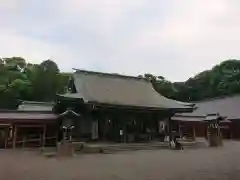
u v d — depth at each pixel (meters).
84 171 11.44
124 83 32.44
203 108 54.03
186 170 11.54
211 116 31.22
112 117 26.16
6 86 51.81
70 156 18.08
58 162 14.95
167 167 12.52
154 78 67.19
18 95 51.59
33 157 17.86
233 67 70.25
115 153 20.41
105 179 9.56
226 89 66.75
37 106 33.66
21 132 25.61
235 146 28.03
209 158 16.48
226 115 47.50
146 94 31.48
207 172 10.95
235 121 45.53
